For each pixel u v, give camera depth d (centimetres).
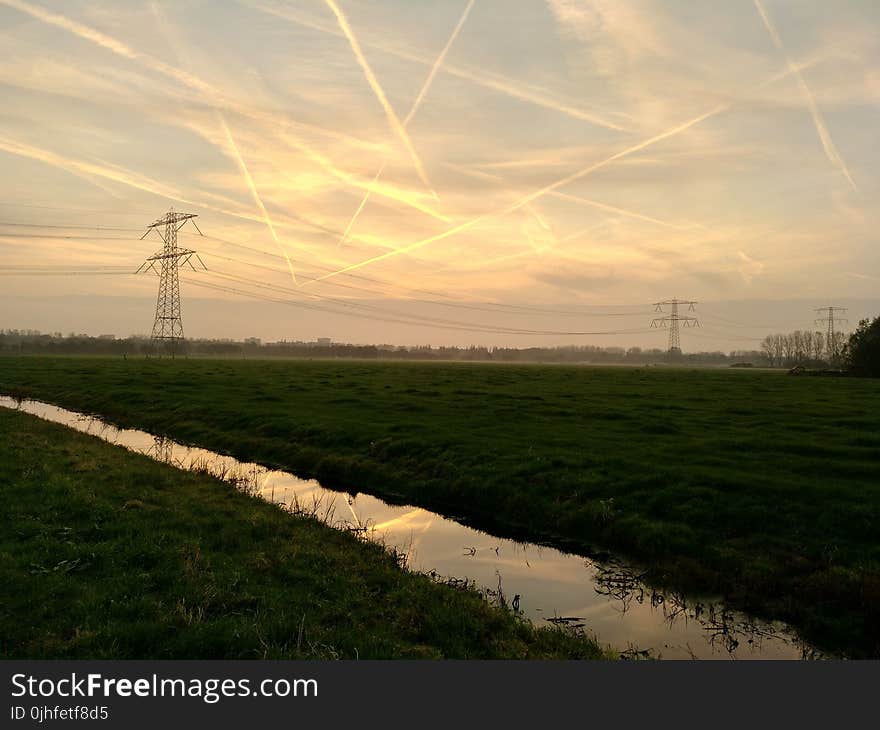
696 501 1599
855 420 2870
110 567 1021
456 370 10338
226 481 1941
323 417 3145
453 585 1173
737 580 1234
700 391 5084
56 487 1489
